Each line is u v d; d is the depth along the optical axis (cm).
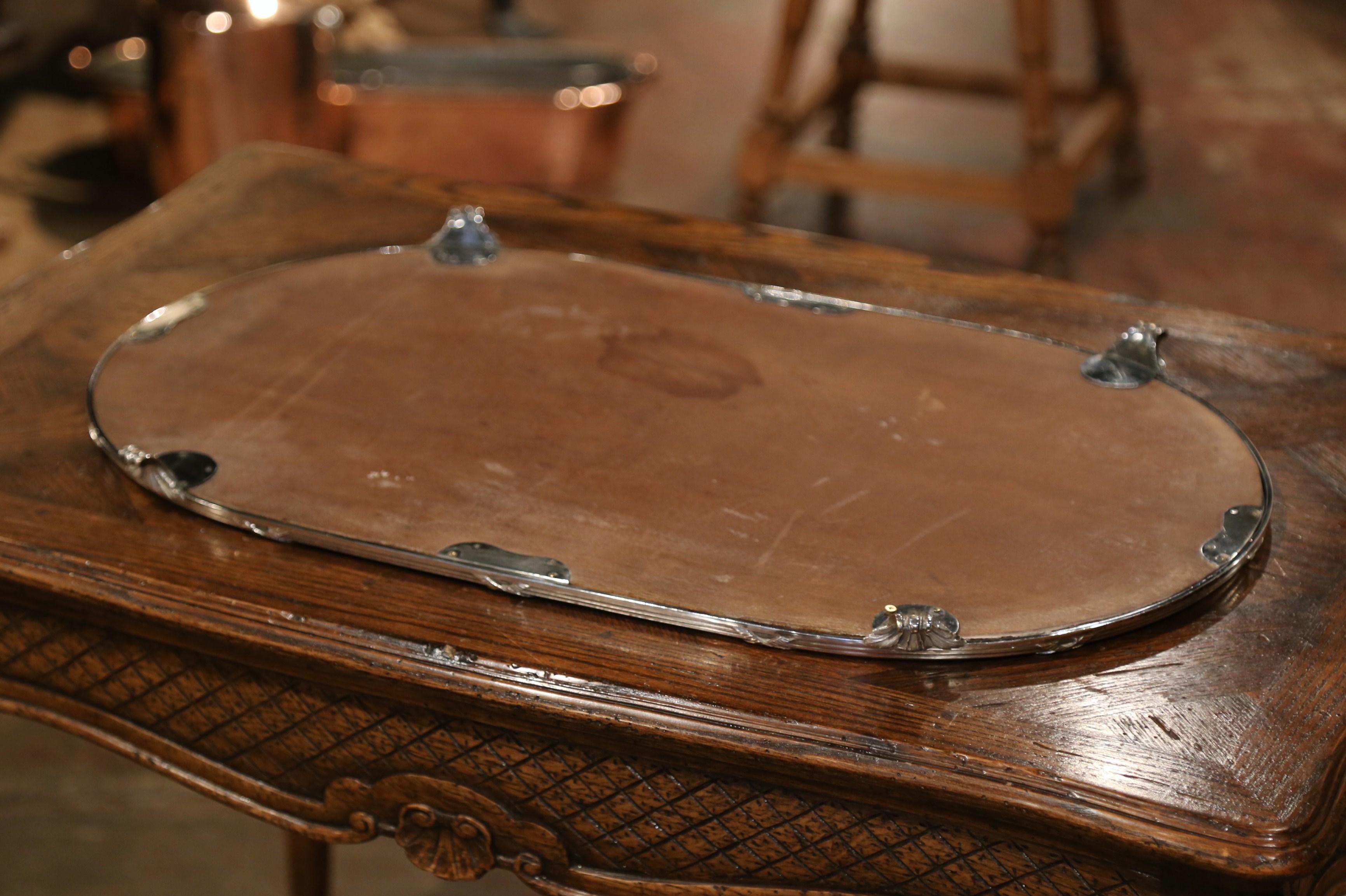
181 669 82
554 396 96
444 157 261
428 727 78
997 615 77
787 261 123
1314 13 435
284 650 77
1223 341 111
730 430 93
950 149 325
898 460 90
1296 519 88
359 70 270
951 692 74
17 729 159
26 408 96
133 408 94
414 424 92
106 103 262
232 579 81
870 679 75
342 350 101
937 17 432
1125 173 298
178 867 142
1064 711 73
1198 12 436
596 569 80
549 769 77
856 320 109
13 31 292
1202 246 275
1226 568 81
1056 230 243
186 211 130
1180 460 91
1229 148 327
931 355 104
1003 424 95
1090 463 90
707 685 75
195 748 86
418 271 114
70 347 105
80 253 121
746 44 390
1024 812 67
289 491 86
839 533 83
